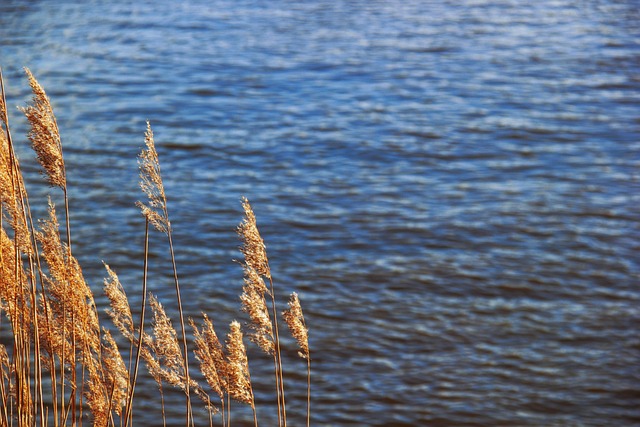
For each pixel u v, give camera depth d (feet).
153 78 88.79
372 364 38.06
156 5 128.57
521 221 53.42
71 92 82.94
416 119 75.51
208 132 71.72
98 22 115.44
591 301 43.75
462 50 101.50
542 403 35.45
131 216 53.11
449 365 38.11
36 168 60.34
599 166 63.67
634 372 37.47
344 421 34.19
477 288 45.06
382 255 48.88
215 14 122.62
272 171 62.64
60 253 13.47
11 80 86.48
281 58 98.02
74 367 13.79
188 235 50.78
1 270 13.28
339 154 66.44
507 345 39.73
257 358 38.19
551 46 102.63
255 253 13.06
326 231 52.11
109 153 65.51
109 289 13.61
